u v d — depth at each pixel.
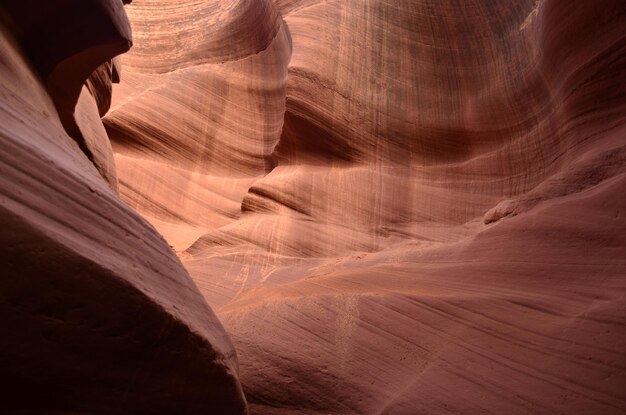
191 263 6.93
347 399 3.37
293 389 3.46
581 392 2.86
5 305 1.57
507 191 7.15
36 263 1.60
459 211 7.44
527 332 3.40
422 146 8.30
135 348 1.91
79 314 1.73
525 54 7.62
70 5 2.79
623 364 2.85
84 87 4.92
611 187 4.24
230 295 5.79
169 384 2.07
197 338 2.12
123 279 1.84
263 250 7.32
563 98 6.45
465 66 8.54
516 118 7.43
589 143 5.86
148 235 2.37
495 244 4.65
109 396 1.90
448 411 3.05
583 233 4.04
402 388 3.33
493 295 3.90
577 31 6.07
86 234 1.88
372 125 8.54
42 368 1.71
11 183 1.65
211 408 2.27
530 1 8.09
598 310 3.25
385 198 7.92
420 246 6.78
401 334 3.71
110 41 2.99
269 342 3.74
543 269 4.00
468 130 7.99
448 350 3.48
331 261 6.81
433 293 4.16
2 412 1.70
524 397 2.97
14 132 1.84
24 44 2.81
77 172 2.12
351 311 3.97
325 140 8.61
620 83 5.65
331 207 7.95
